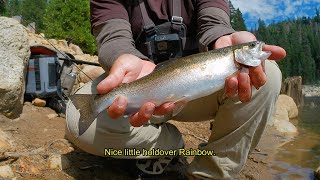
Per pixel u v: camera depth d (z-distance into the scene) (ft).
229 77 1.26
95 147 1.49
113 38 1.49
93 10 1.59
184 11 1.61
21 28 2.46
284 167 2.12
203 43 1.47
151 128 1.51
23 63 2.41
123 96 1.25
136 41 1.64
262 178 1.92
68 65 2.83
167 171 1.78
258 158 2.27
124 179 1.64
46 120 2.32
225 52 1.28
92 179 1.61
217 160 1.50
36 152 1.76
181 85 1.26
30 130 2.10
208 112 1.61
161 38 1.58
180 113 1.63
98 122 1.44
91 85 1.58
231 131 1.49
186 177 1.74
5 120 2.18
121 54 1.38
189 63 1.27
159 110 1.29
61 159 1.69
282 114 3.98
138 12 1.61
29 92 2.56
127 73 1.34
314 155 2.39
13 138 1.91
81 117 1.32
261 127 1.48
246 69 1.26
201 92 1.27
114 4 1.58
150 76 1.27
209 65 1.27
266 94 1.42
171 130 1.63
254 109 1.44
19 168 1.62
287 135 3.04
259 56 1.26
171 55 1.61
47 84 2.54
